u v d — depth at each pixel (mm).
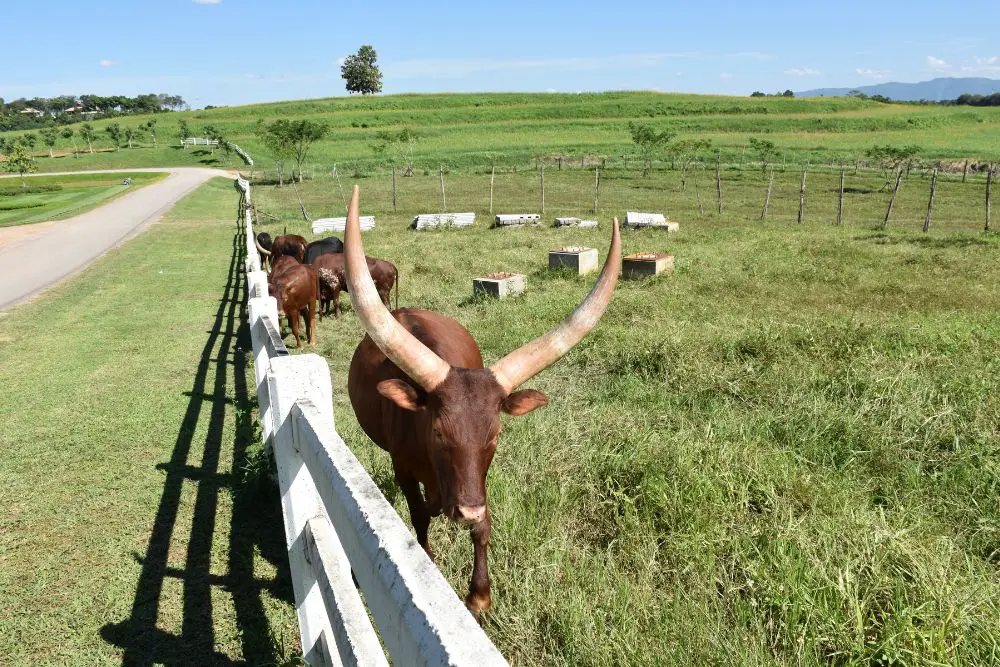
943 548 3580
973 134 77812
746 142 70000
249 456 5230
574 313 2867
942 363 6453
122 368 8375
